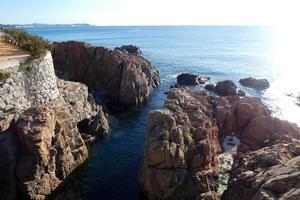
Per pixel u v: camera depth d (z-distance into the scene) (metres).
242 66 109.81
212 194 27.41
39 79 37.44
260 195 18.66
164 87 77.31
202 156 31.73
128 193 31.97
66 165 33.34
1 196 28.42
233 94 67.88
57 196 31.22
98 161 38.25
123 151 41.16
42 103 37.47
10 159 29.09
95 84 66.69
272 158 24.69
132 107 61.50
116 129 49.19
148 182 29.95
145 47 174.12
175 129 31.86
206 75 93.19
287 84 82.56
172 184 29.47
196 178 30.16
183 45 188.75
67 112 37.16
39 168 29.81
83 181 33.97
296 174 19.27
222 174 33.84
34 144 29.62
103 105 57.50
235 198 22.88
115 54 68.25
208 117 41.50
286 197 17.36
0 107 31.28
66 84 46.50
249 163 25.77
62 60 69.75
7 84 32.41
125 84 61.91
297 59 127.31
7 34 42.84
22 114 31.88
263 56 136.62
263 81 78.19
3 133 30.05
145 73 74.12
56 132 33.03
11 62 33.69
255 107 46.19
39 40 42.03
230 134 45.12
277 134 39.44
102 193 31.94
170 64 111.31
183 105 40.34
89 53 67.88
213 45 189.38
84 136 42.41
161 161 29.88
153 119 32.78
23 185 28.97
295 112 59.12
